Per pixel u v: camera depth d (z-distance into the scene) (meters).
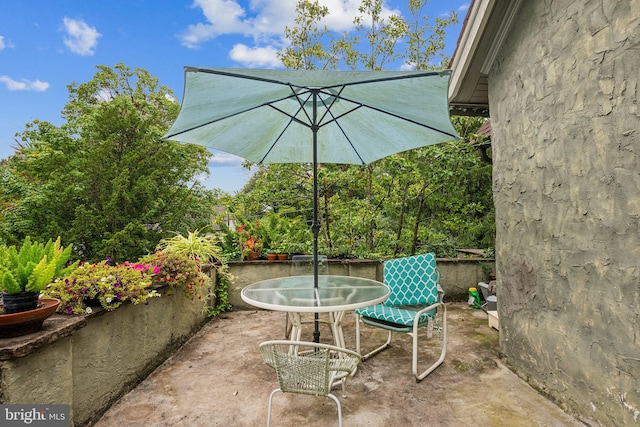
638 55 1.81
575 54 2.23
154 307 2.97
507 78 2.99
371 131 3.27
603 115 2.03
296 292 2.75
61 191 7.28
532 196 2.67
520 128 2.81
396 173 5.73
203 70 2.14
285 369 1.89
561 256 2.37
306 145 3.59
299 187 6.52
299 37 8.30
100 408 2.24
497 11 2.96
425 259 3.29
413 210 6.73
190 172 10.10
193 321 3.87
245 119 3.03
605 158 2.01
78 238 6.97
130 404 2.40
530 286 2.69
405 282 3.30
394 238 6.19
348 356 2.25
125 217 7.29
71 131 9.08
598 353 2.06
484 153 5.10
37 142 8.54
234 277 4.86
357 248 5.99
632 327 1.84
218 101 2.40
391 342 3.59
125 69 12.91
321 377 1.84
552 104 2.45
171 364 3.08
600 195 2.05
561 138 2.36
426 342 3.54
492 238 7.21
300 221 6.33
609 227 1.99
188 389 2.62
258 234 5.57
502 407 2.35
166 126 11.39
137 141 8.14
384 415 2.26
